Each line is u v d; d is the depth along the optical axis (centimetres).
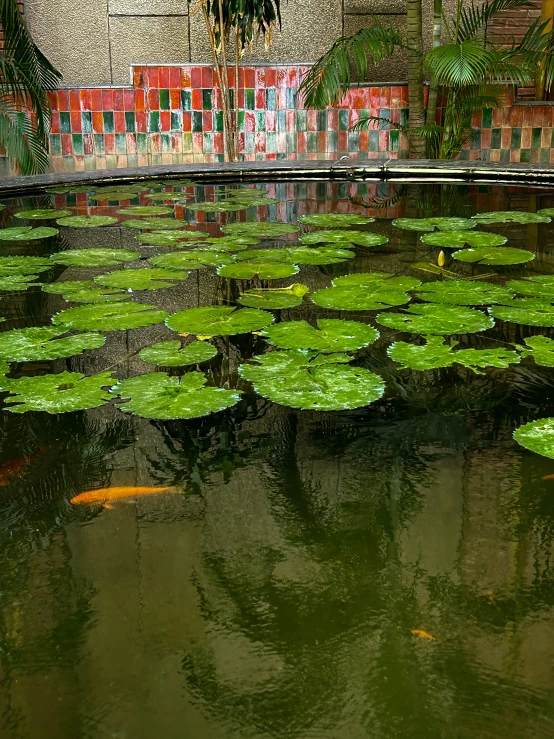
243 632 104
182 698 94
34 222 388
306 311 243
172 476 146
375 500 137
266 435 163
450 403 177
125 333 226
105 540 126
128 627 106
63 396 179
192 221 387
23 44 584
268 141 645
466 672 97
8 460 153
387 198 450
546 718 90
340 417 171
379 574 116
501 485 141
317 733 89
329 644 102
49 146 628
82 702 94
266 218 394
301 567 118
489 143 637
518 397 180
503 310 236
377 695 94
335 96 601
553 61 564
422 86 616
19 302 255
